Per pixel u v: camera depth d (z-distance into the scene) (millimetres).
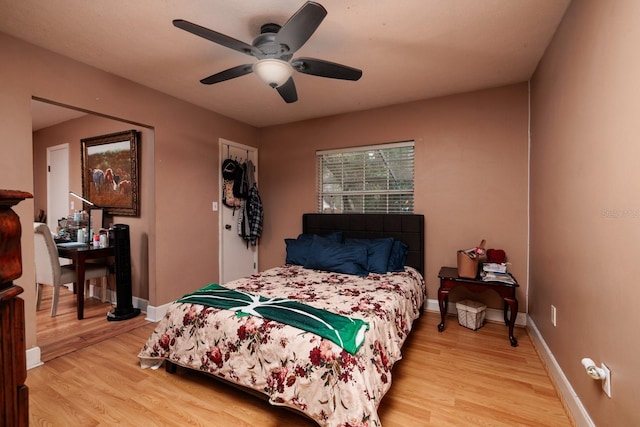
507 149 2920
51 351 2400
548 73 2168
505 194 2936
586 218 1507
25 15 1843
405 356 2312
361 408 1362
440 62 2447
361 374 1433
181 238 3289
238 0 1721
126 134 3461
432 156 3256
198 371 2055
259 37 1745
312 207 4016
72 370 2117
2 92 2016
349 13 1828
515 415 1655
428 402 1767
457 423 1595
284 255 4230
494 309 3016
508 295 2508
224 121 3834
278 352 1593
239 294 2176
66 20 1896
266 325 1688
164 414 1673
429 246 3297
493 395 1830
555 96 1999
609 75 1281
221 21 1918
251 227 4102
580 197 1580
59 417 1639
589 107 1475
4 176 2021
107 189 3693
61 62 2309
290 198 4176
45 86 2219
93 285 3893
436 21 1910
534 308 2582
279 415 1672
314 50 2262
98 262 3709
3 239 545
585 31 1523
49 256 3105
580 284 1576
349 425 1351
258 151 4410
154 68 2547
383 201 3609
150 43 2170
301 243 3518
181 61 2430
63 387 1916
